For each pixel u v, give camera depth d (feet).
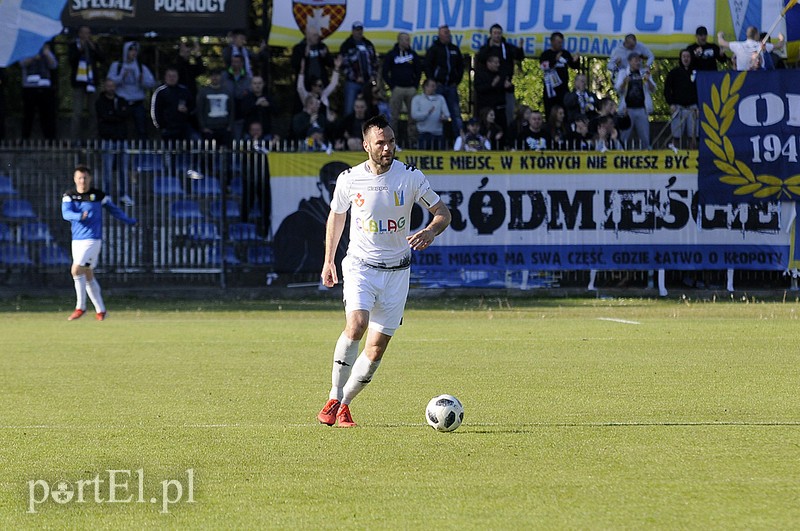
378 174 84.12
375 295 85.56
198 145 239.30
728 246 241.35
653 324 183.01
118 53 279.08
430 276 239.71
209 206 248.32
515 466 71.56
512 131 248.11
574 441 80.18
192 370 124.88
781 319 192.24
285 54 277.44
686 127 254.27
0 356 138.82
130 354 141.18
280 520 58.70
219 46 279.49
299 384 112.98
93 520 59.16
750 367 125.39
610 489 65.05
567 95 247.91
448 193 239.09
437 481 67.41
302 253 238.27
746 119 239.71
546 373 120.78
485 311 211.61
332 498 63.31
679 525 57.06
